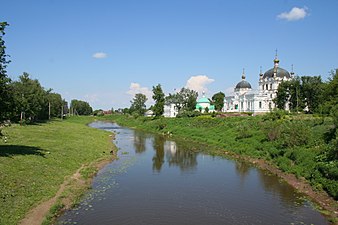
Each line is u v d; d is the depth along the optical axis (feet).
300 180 94.53
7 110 93.25
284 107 335.26
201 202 75.36
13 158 91.35
